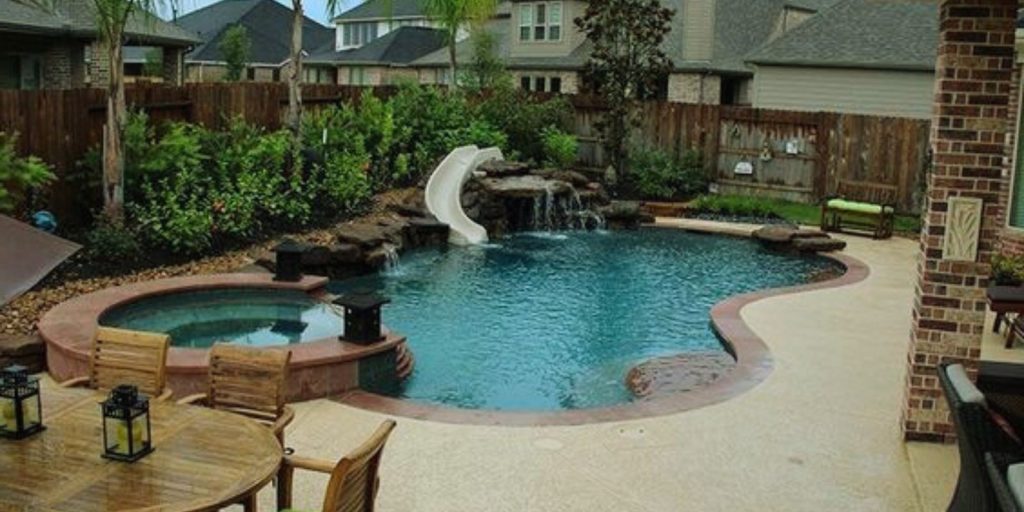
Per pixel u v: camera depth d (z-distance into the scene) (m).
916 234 15.90
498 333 9.80
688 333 9.93
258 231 12.53
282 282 9.66
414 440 6.11
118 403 3.76
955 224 5.88
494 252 14.55
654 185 18.75
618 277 12.81
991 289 8.05
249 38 39.47
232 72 33.72
